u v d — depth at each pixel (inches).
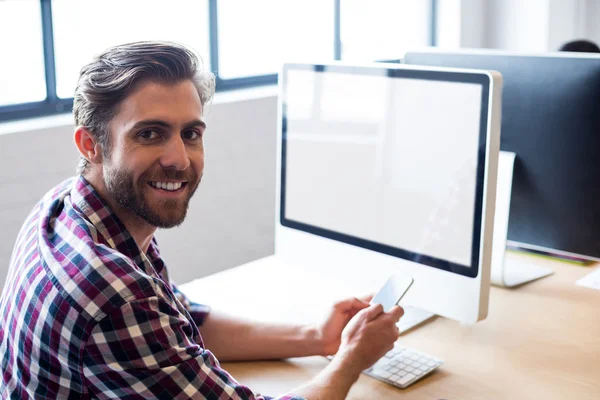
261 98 122.0
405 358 54.4
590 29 177.6
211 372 41.8
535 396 49.4
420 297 57.9
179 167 42.6
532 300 65.4
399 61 145.6
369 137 59.6
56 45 102.7
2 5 96.2
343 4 143.6
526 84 64.6
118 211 44.3
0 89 98.5
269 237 129.3
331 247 63.8
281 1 133.8
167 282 54.9
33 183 95.3
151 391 39.6
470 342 57.7
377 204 59.8
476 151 52.7
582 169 63.0
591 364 53.7
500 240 66.8
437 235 56.0
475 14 164.7
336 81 61.2
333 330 54.7
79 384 40.3
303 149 64.7
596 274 71.1
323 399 45.9
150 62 41.7
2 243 93.4
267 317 61.8
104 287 38.5
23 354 41.5
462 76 52.8
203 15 121.8
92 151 43.7
